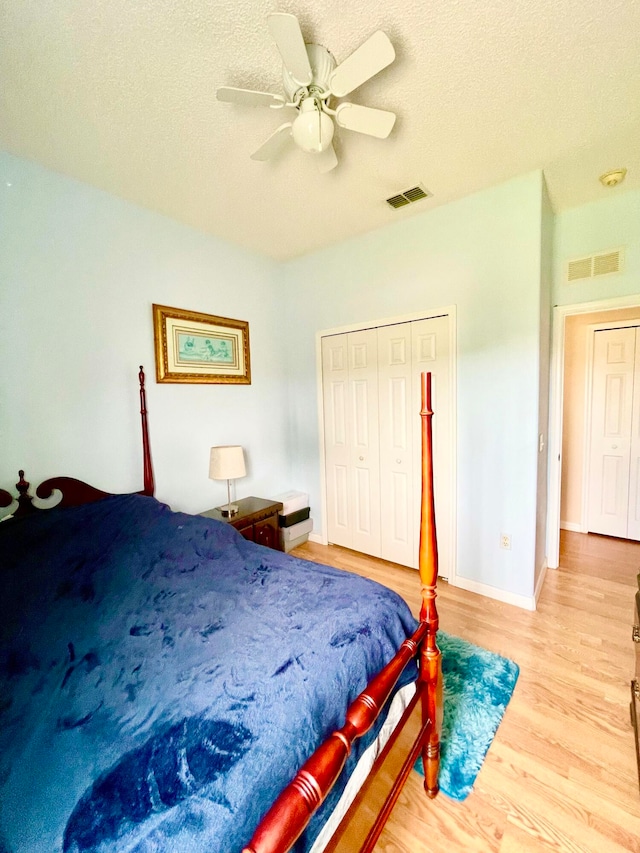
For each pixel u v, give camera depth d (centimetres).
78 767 71
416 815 118
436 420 258
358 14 114
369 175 201
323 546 334
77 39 117
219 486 279
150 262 231
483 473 240
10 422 175
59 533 155
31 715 85
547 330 243
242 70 133
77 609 126
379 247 273
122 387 218
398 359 274
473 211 229
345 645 103
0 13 108
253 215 242
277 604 126
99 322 207
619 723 146
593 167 200
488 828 113
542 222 210
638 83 141
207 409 270
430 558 124
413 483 275
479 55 129
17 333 177
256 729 78
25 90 136
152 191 210
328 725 84
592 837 109
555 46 125
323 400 326
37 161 181
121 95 140
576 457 354
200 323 260
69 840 59
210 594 135
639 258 226
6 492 170
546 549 279
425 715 121
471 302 236
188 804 64
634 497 326
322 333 317
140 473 226
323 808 76
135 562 151
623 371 325
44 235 185
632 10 113
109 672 98
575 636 199
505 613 223
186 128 160
